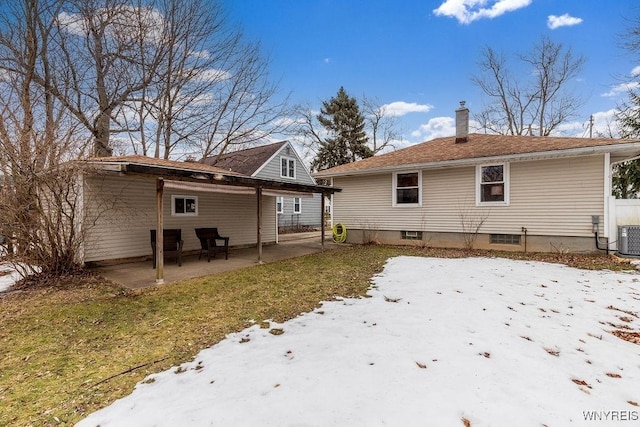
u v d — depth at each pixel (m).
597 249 7.94
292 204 21.28
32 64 10.43
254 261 8.49
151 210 8.73
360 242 12.27
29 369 2.99
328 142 31.28
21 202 5.81
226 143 15.66
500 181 9.39
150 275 6.76
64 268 6.60
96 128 12.07
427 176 10.71
